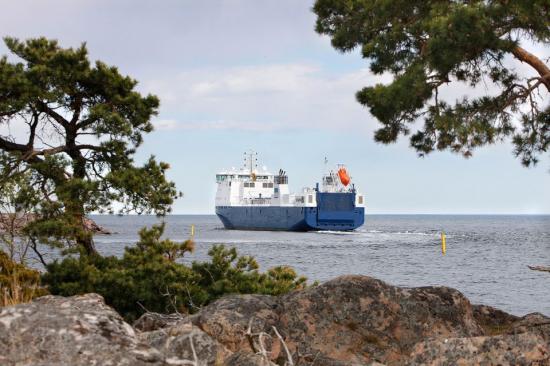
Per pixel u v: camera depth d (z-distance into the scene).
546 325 19.20
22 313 7.47
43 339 7.05
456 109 27.14
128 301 34.47
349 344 16.39
